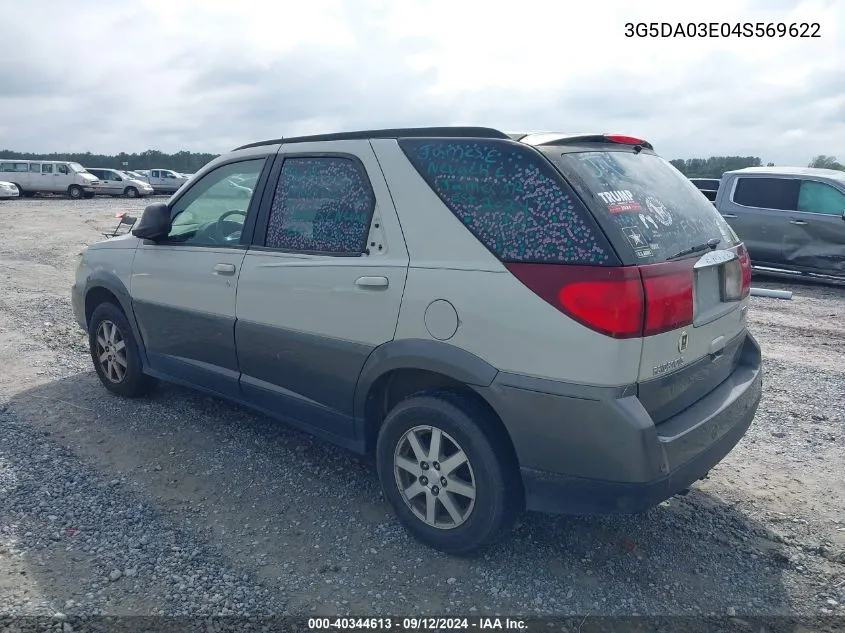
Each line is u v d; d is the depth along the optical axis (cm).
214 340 434
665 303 287
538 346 288
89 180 3503
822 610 301
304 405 390
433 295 317
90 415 504
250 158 426
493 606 299
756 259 1157
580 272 279
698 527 364
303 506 379
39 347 684
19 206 2833
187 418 498
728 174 1185
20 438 461
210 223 446
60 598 296
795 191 1117
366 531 355
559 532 356
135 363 514
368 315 343
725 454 333
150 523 358
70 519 360
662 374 295
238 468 423
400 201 337
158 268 468
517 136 319
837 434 486
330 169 374
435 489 329
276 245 396
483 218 309
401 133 350
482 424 309
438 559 332
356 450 371
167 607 293
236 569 321
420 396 328
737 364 383
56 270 1191
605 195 297
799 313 897
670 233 313
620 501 285
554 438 290
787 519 374
